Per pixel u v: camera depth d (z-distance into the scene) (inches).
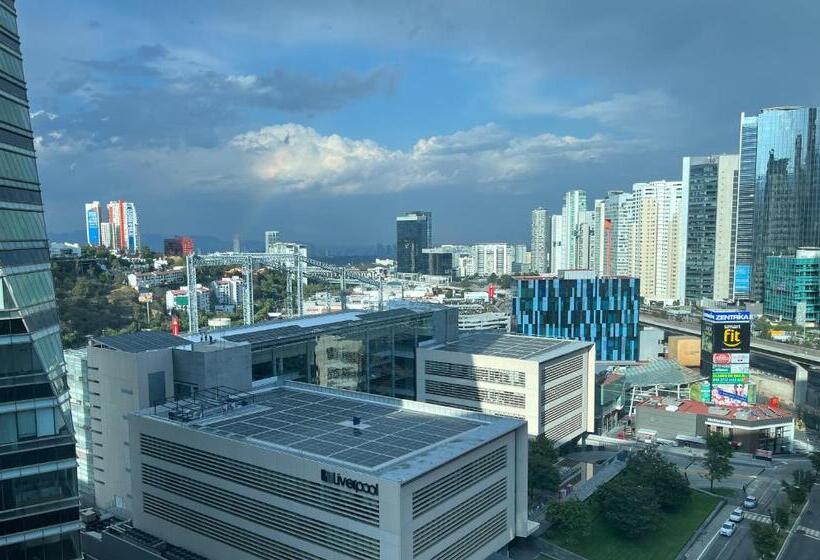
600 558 4126.5
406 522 2812.5
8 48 2647.6
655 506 4498.0
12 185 2544.3
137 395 4173.2
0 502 2380.7
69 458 2519.7
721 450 5541.3
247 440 3398.1
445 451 3193.9
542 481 4798.2
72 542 2541.8
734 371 7229.3
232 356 4404.5
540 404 5625.0
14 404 2401.6
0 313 2375.7
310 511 3078.2
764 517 4867.1
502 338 6889.8
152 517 3848.4
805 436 7214.6
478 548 3371.1
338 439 3425.2
